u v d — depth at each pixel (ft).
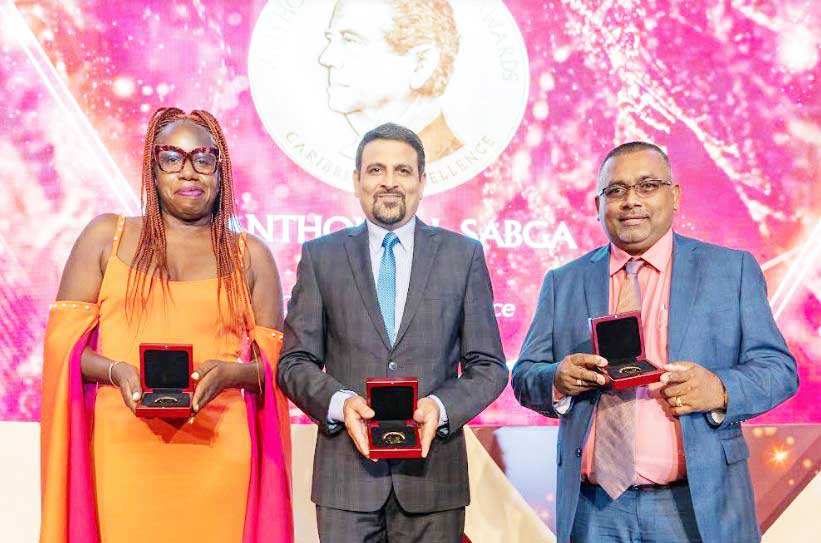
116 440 7.23
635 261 7.88
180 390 7.06
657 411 7.38
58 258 10.27
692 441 7.17
